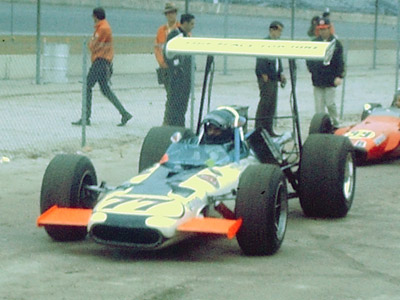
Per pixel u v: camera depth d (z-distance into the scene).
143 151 10.73
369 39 47.00
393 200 11.89
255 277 7.80
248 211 8.31
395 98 16.22
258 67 16.27
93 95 22.41
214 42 10.09
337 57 18.05
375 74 35.03
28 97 21.44
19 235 9.40
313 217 10.70
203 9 43.88
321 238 9.53
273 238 8.48
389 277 7.93
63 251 8.73
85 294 7.18
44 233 9.53
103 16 17.78
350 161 10.69
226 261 8.41
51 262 8.26
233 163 9.49
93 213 8.20
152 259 8.45
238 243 8.62
